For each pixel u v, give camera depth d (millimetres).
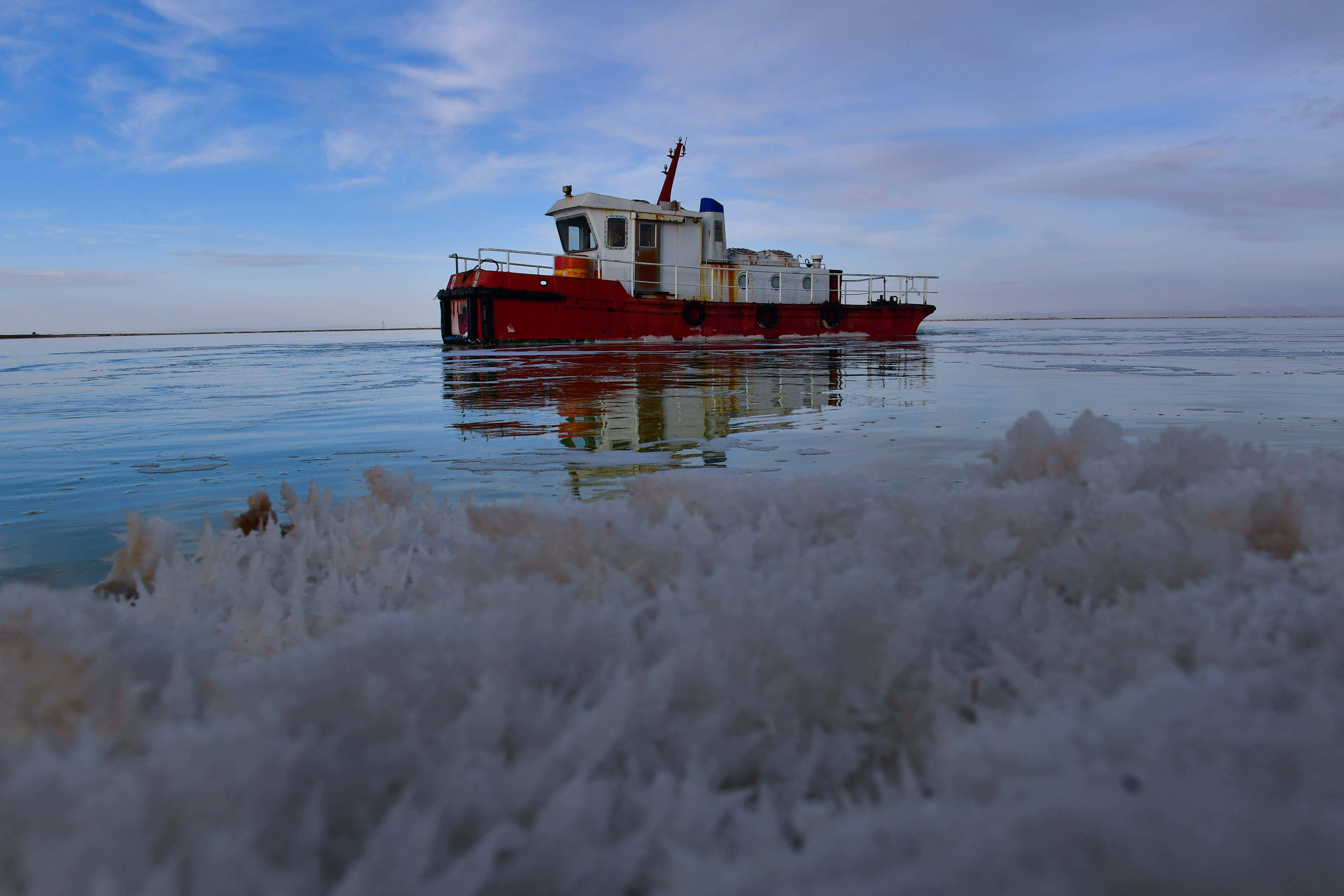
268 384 11656
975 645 991
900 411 6875
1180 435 1604
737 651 850
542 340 19031
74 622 802
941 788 654
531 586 919
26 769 539
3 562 2553
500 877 552
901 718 851
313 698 716
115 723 705
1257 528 1193
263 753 564
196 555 1679
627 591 1050
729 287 21156
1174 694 623
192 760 543
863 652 870
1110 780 502
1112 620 894
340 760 639
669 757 745
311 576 1593
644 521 1314
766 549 1252
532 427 6113
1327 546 1044
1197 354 17141
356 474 4203
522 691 745
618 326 19609
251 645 1200
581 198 19359
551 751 650
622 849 572
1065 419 6070
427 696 737
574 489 3650
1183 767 512
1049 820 452
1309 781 483
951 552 1296
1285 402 7043
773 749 783
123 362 19859
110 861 458
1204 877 399
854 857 475
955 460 4258
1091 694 735
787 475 3854
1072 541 1226
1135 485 1479
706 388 9391
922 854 467
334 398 9141
